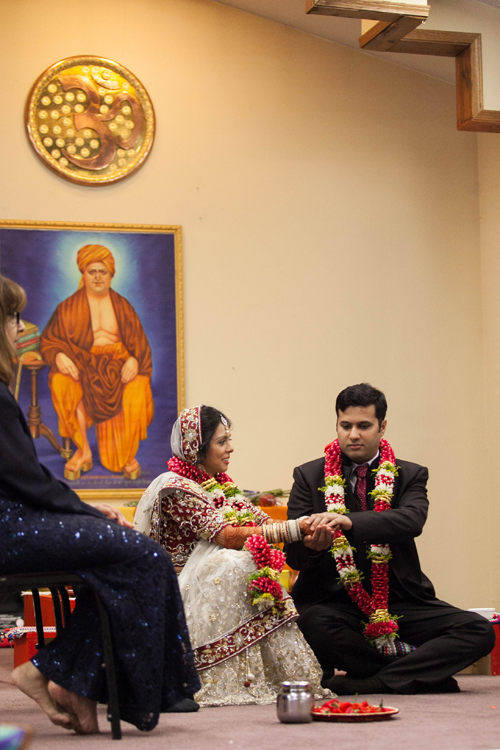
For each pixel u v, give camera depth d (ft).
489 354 24.99
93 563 7.98
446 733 8.21
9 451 7.94
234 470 23.71
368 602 12.18
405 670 11.60
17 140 23.50
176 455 12.21
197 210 24.32
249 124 24.84
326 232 24.91
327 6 17.54
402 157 25.49
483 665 14.78
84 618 8.22
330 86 25.35
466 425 24.91
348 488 13.17
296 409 24.22
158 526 11.51
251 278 24.43
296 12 24.44
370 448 13.05
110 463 23.18
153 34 24.57
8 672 15.85
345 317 24.73
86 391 23.27
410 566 12.80
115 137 24.02
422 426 24.70
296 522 11.57
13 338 8.57
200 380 23.90
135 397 23.48
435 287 25.25
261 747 7.41
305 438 24.17
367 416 12.96
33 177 23.52
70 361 23.29
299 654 10.93
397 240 25.22
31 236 23.34
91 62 24.03
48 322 23.26
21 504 8.05
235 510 12.05
